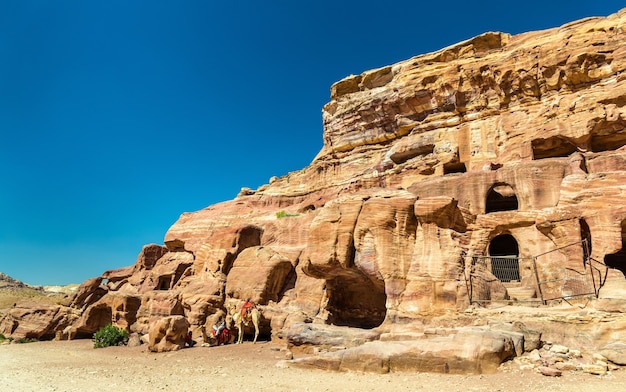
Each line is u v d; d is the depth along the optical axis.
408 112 52.41
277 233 37.69
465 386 12.41
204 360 21.25
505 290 20.59
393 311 20.28
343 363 15.73
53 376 17.23
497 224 23.69
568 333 15.21
